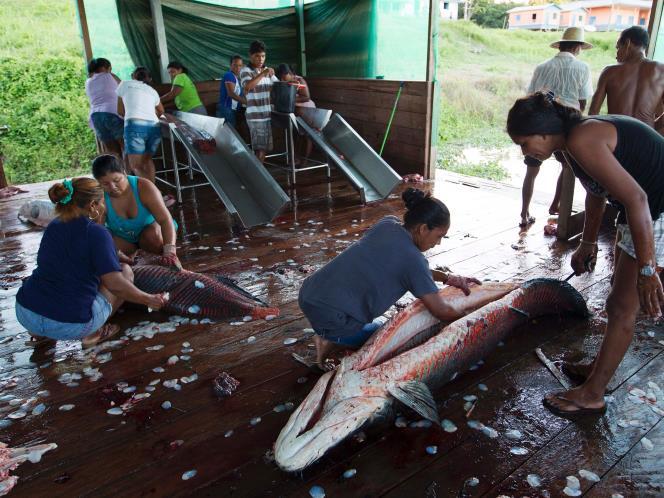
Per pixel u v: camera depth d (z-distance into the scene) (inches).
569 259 171.2
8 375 117.4
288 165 304.3
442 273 119.6
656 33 201.0
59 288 113.9
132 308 146.3
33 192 281.7
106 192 145.6
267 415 102.8
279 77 295.9
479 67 480.7
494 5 504.7
